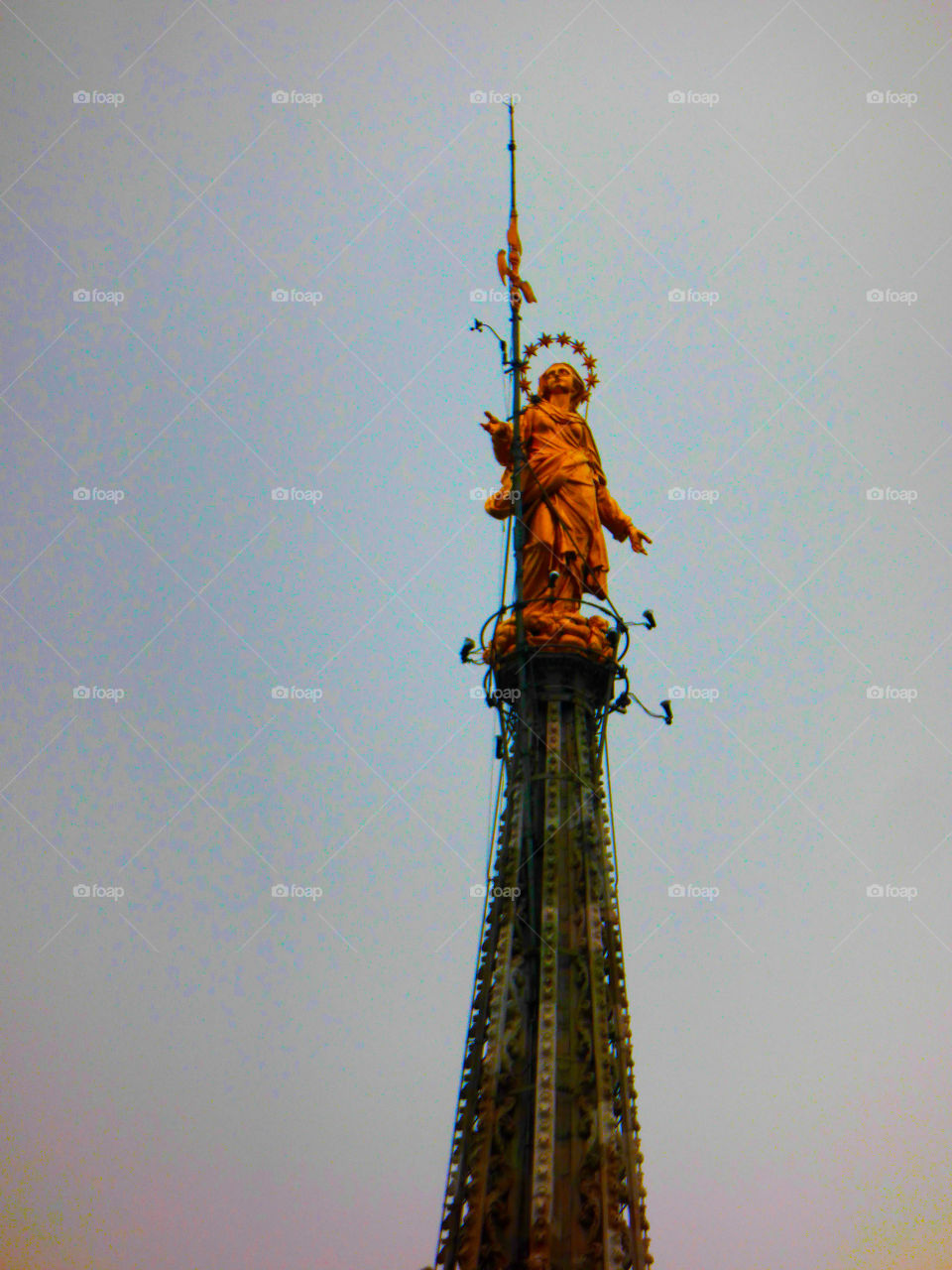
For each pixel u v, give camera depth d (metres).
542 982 41.78
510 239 54.56
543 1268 37.12
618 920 43.53
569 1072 40.75
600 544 49.41
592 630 47.47
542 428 50.72
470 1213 38.62
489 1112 40.00
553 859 43.84
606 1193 38.47
